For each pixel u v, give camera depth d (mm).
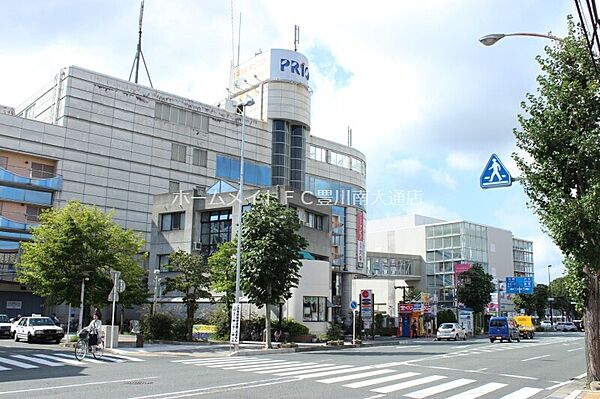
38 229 34812
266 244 30109
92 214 35125
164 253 44844
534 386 16375
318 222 45844
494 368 22031
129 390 13344
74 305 33688
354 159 76625
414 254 83625
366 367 20922
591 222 14312
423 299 63719
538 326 86375
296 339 37094
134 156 55094
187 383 14906
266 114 66062
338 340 37469
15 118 47906
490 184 16438
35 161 49469
